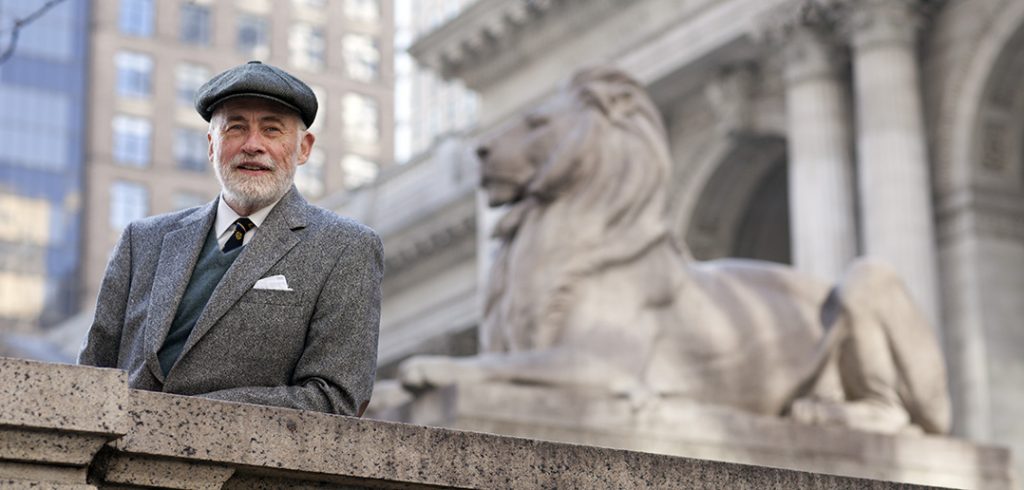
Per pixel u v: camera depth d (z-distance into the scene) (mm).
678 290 11945
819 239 32688
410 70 51594
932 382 12172
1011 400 31000
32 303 63125
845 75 33688
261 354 4941
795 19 33312
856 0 32250
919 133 31781
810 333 12148
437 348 50719
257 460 4199
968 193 31781
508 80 43188
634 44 38188
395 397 11531
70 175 63281
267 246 5012
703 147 38094
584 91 12203
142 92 64062
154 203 63938
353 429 4355
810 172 33125
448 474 4453
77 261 63594
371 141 50594
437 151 50750
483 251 44312
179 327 4984
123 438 4039
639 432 11234
